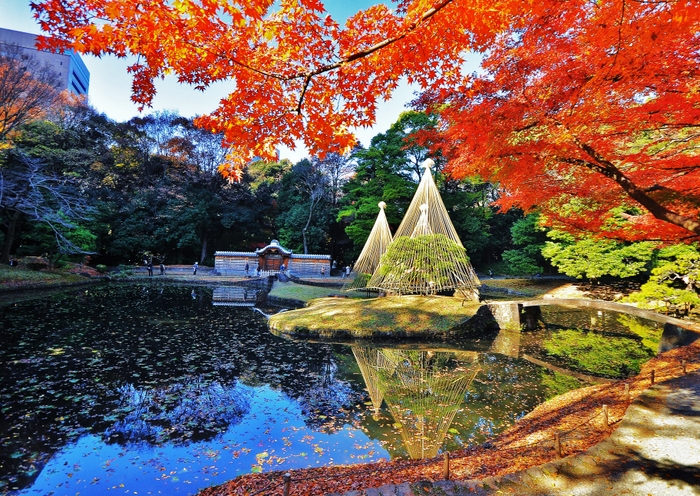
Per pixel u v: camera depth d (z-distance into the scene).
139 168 36.69
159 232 34.91
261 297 22.94
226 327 13.68
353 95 3.63
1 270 19.56
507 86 4.43
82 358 9.32
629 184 4.54
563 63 4.00
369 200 28.64
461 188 35.84
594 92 3.88
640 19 3.14
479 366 9.68
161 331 12.55
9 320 13.07
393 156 28.12
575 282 26.75
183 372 8.62
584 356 10.65
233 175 3.96
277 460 5.05
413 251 15.78
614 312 18.42
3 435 5.57
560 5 3.36
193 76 3.30
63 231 22.75
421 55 3.28
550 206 6.29
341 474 4.44
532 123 4.45
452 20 3.04
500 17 3.23
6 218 22.09
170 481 4.55
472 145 4.91
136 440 5.55
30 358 9.16
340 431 5.95
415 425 6.17
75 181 24.75
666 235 5.67
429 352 11.05
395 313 13.74
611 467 3.90
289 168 46.81
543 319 16.55
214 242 40.84
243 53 3.14
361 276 19.20
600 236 6.21
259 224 41.94
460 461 4.70
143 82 3.44
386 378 8.64
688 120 4.21
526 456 4.56
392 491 3.61
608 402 6.30
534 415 6.43
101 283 25.31
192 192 37.75
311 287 24.88
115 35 2.74
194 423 6.15
